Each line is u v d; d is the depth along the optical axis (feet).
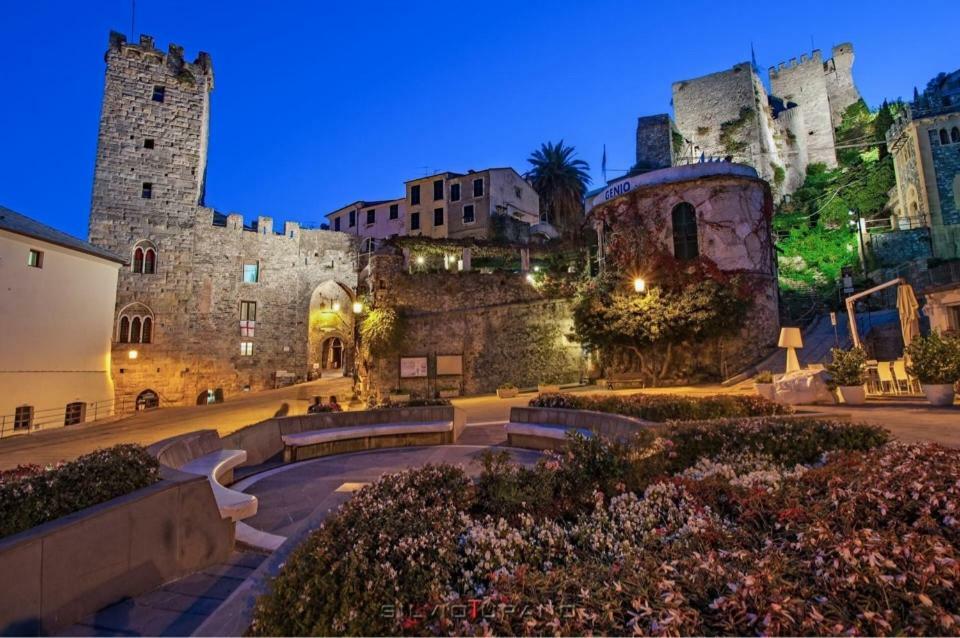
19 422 73.05
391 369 74.08
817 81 175.01
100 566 13.03
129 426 75.05
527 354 79.56
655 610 7.16
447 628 7.38
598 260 81.56
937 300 51.08
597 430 26.84
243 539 17.89
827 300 93.09
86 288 87.56
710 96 163.94
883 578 7.13
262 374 128.77
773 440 17.74
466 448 33.71
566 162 170.30
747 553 8.39
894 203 123.13
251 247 131.75
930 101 127.13
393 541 9.90
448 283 78.69
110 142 114.83
